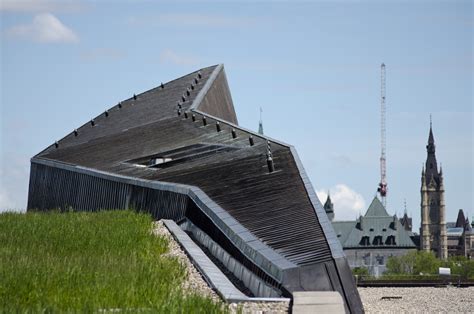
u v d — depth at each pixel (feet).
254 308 143.74
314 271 149.07
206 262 172.76
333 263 150.30
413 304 188.96
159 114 323.37
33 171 304.50
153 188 220.23
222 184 205.26
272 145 236.22
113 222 206.49
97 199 248.52
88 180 255.50
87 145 302.45
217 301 143.33
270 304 144.46
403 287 239.50
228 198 193.98
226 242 174.91
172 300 134.62
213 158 234.58
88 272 154.10
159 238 189.37
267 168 211.41
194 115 297.12
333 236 161.27
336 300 142.31
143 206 224.74
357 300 148.66
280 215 177.78
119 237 189.37
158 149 262.67
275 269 150.10
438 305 186.19
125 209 231.71
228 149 242.17
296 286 147.64
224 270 172.96
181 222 205.16
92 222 207.72
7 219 217.15
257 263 157.58
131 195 230.68
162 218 215.92
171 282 153.38
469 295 206.49
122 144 283.79
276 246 161.68
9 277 147.64
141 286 145.59
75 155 288.10
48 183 286.87
